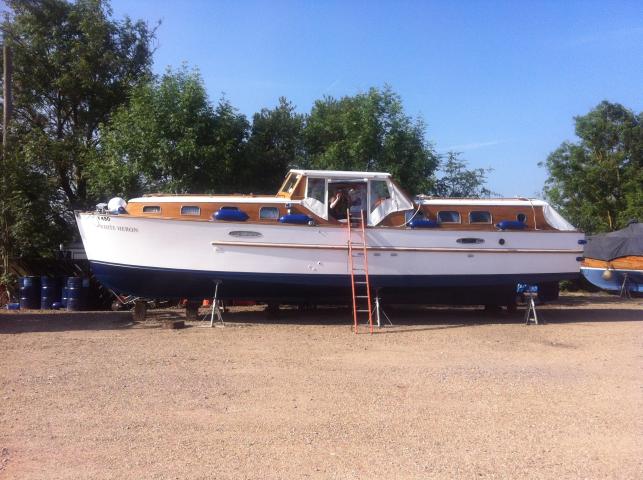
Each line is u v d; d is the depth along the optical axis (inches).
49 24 797.2
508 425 218.7
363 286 477.4
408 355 350.0
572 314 576.4
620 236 827.4
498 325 486.0
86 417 218.5
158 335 410.9
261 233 460.8
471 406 242.2
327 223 475.8
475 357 347.3
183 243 454.6
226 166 649.6
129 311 567.2
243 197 490.0
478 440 201.9
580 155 1119.6
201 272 456.4
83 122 823.1
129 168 619.8
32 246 593.6
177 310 563.5
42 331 426.0
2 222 597.0
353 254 472.1
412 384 276.8
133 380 273.6
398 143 695.1
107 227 456.1
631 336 434.9
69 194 796.0
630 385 281.1
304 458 183.0
